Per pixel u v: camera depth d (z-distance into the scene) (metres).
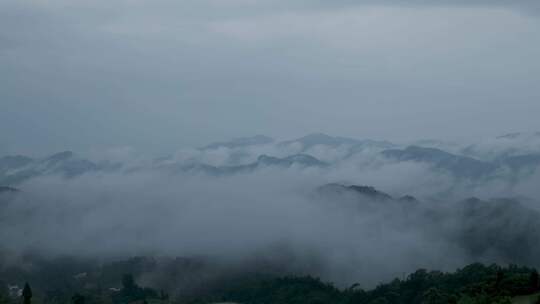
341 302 181.00
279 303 191.62
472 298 116.88
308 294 194.50
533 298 109.00
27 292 158.00
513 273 129.50
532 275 115.94
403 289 166.38
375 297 171.12
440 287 146.62
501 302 104.88
